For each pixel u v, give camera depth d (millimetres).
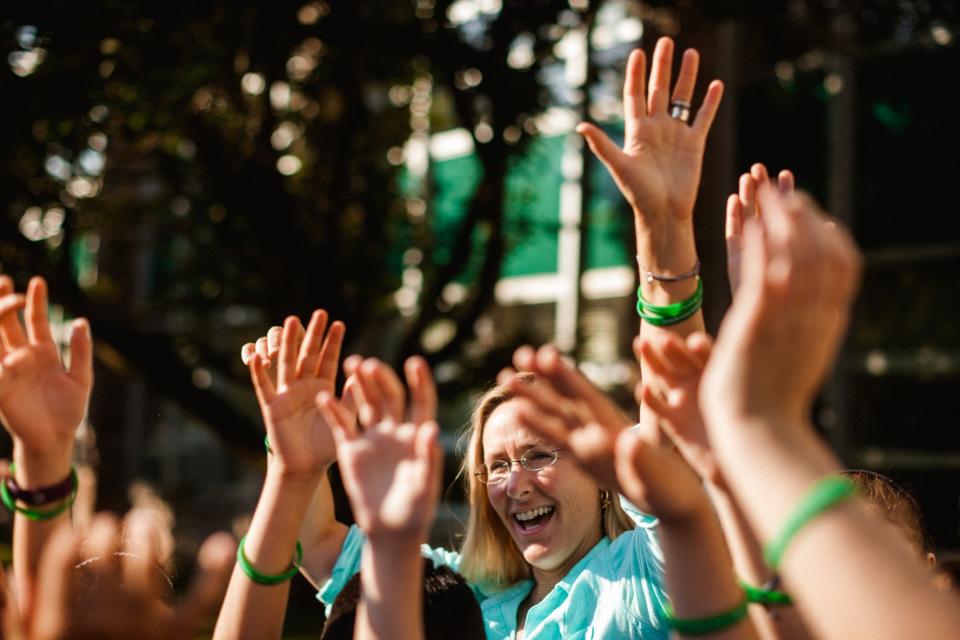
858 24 8312
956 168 8422
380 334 9531
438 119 9859
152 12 6750
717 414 1117
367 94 8859
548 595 2539
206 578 1345
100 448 9414
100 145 7734
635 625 2301
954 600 991
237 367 9070
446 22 7609
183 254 9977
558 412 1309
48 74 6734
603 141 1904
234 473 13117
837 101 8875
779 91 8773
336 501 6582
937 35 8453
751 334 1104
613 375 9891
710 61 8055
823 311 1096
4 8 6469
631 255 9602
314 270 8039
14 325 1797
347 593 1981
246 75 7988
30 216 7730
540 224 9086
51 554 1389
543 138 9039
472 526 2777
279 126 8445
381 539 1341
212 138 7875
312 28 7551
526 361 1294
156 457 13188
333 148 8594
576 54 9023
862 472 2215
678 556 1363
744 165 8820
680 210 1904
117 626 1335
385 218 9016
